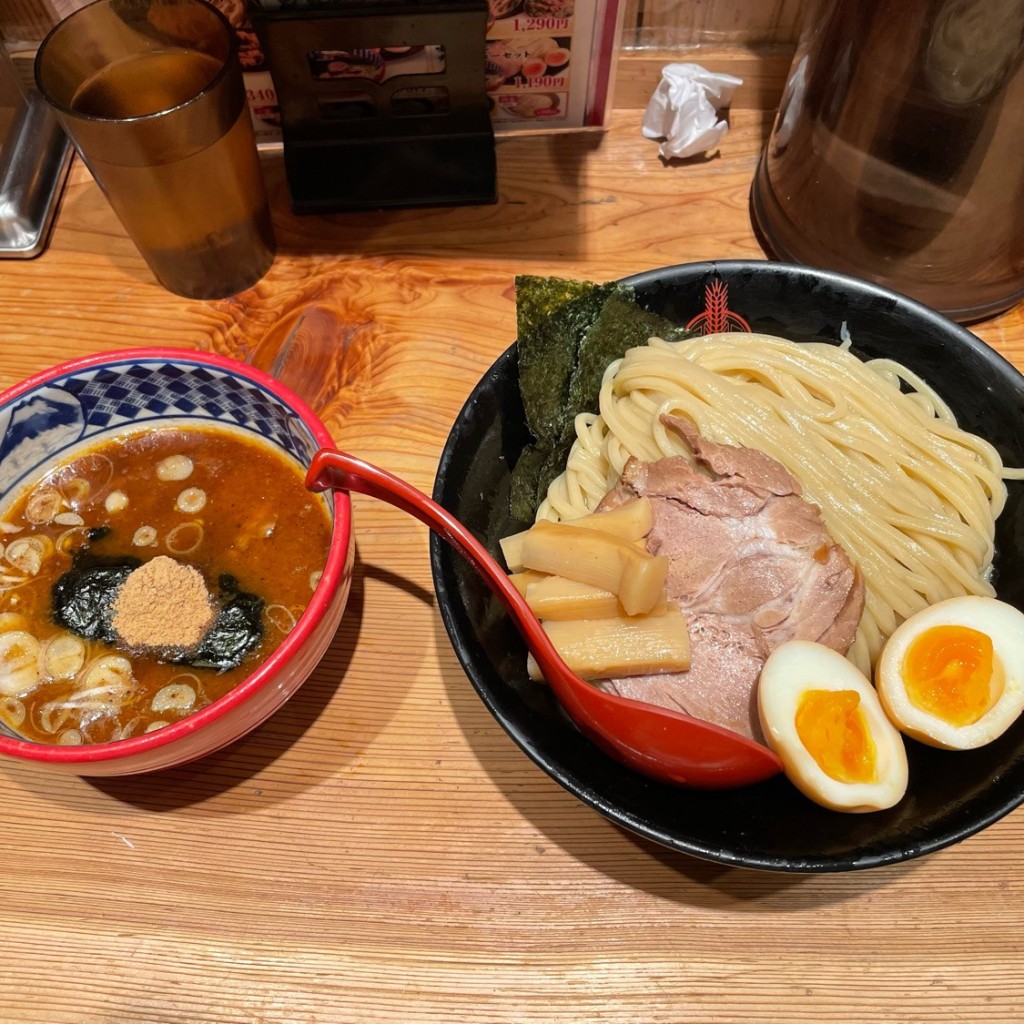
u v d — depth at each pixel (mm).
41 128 484
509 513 381
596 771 306
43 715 312
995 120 351
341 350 438
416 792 342
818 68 395
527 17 436
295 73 430
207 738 294
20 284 459
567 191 482
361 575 381
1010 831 332
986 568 379
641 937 318
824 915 320
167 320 449
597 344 393
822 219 422
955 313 427
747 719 328
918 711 309
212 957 317
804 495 372
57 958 317
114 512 349
